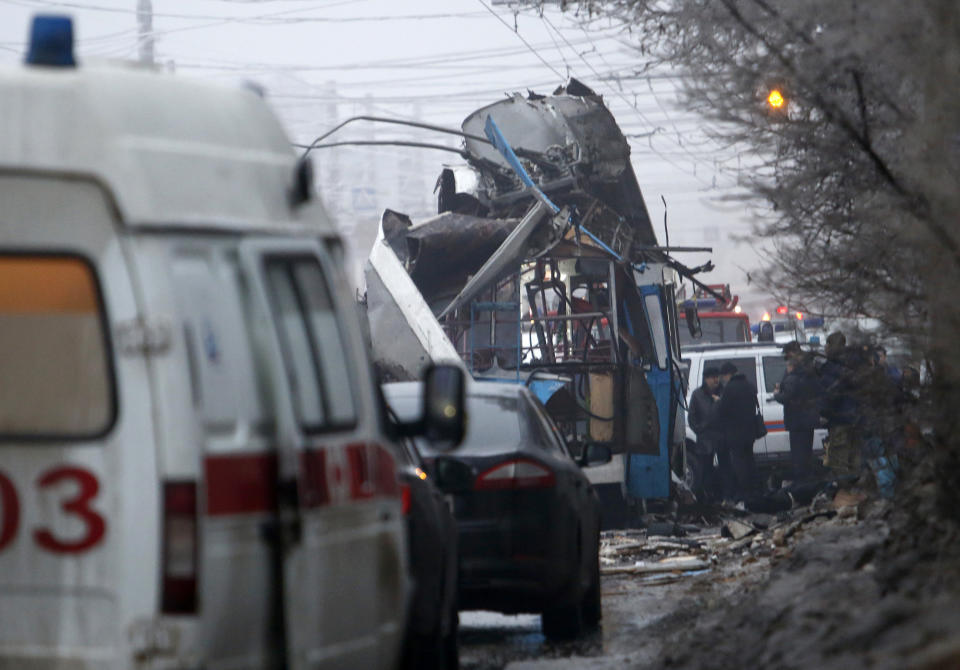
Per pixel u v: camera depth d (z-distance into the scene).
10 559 16.02
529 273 75.88
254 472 16.62
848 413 37.56
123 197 16.03
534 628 39.47
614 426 64.25
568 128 68.69
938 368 27.09
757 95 30.20
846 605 25.09
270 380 17.14
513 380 63.97
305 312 18.30
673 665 27.47
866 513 41.81
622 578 49.47
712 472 73.75
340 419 18.67
